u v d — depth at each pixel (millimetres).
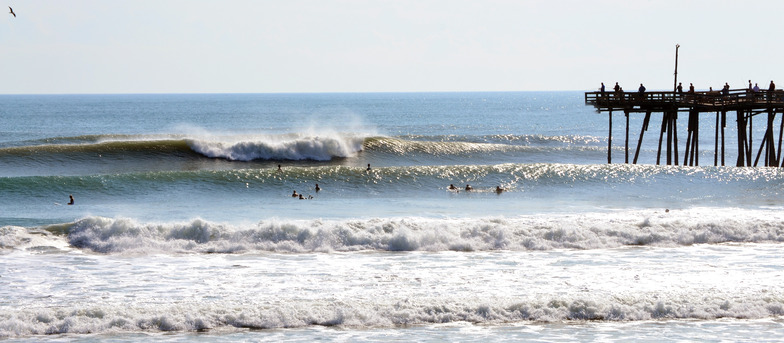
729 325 61281
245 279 73062
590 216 107188
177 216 109625
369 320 61812
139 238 87000
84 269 76500
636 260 81562
